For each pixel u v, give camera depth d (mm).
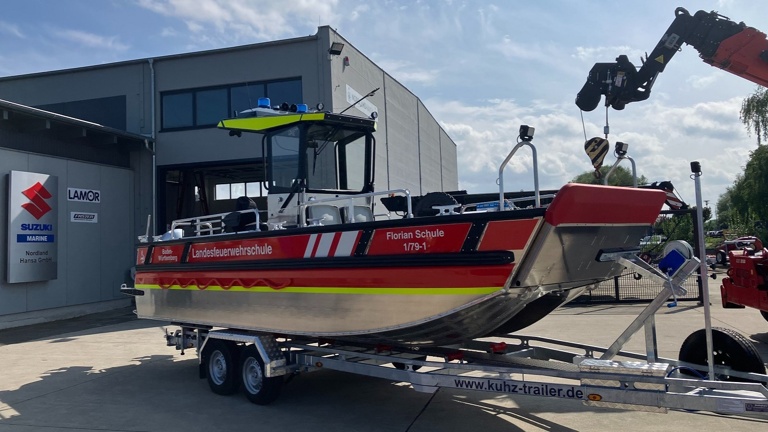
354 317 5062
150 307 7621
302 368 6012
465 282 4312
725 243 22312
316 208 6598
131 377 7684
